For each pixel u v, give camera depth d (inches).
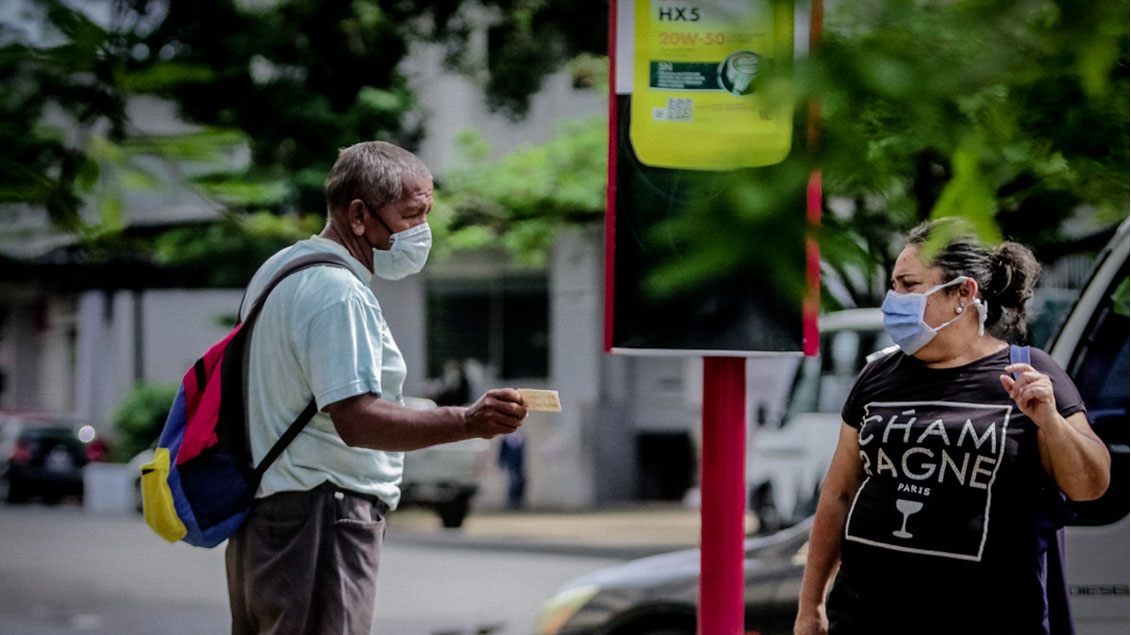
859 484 495.8
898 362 483.2
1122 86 323.6
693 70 417.4
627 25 431.5
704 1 313.0
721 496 488.7
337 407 459.8
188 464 474.6
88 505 3385.8
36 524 2797.7
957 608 453.4
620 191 444.1
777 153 300.2
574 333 3041.3
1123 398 625.0
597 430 3048.7
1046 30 287.4
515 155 2190.0
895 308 464.4
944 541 453.4
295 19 1598.2
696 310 451.8
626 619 808.3
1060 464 441.7
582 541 2345.0
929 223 333.1
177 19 734.5
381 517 491.2
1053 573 477.1
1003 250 466.0
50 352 4515.3
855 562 472.1
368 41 1699.1
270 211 888.3
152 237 644.1
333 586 473.7
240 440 478.9
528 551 2203.5
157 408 3540.8
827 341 1557.6
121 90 580.4
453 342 3161.9
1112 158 396.8
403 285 3159.5
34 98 576.1
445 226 2138.3
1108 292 629.9
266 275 494.0
